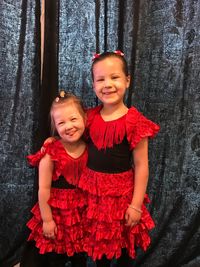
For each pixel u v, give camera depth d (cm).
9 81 158
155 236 166
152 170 162
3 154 165
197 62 151
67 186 132
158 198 164
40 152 131
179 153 159
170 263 167
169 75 153
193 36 149
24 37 153
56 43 151
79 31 151
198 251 166
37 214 137
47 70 152
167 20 149
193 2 147
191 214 163
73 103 128
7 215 170
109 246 127
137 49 151
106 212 125
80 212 133
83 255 150
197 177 160
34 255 146
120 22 149
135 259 168
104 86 124
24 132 162
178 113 156
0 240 171
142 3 148
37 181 159
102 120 129
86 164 132
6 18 152
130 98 154
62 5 150
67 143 131
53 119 130
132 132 124
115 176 127
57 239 133
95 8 149
